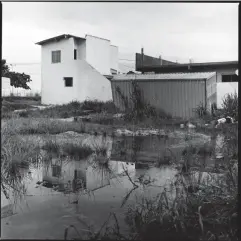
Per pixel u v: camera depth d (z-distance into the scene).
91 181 5.47
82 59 27.78
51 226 3.54
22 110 19.53
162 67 23.73
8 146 6.98
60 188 5.05
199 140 10.12
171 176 5.75
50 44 28.25
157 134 11.86
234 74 21.47
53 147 8.20
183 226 3.57
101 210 4.08
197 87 16.86
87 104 22.02
